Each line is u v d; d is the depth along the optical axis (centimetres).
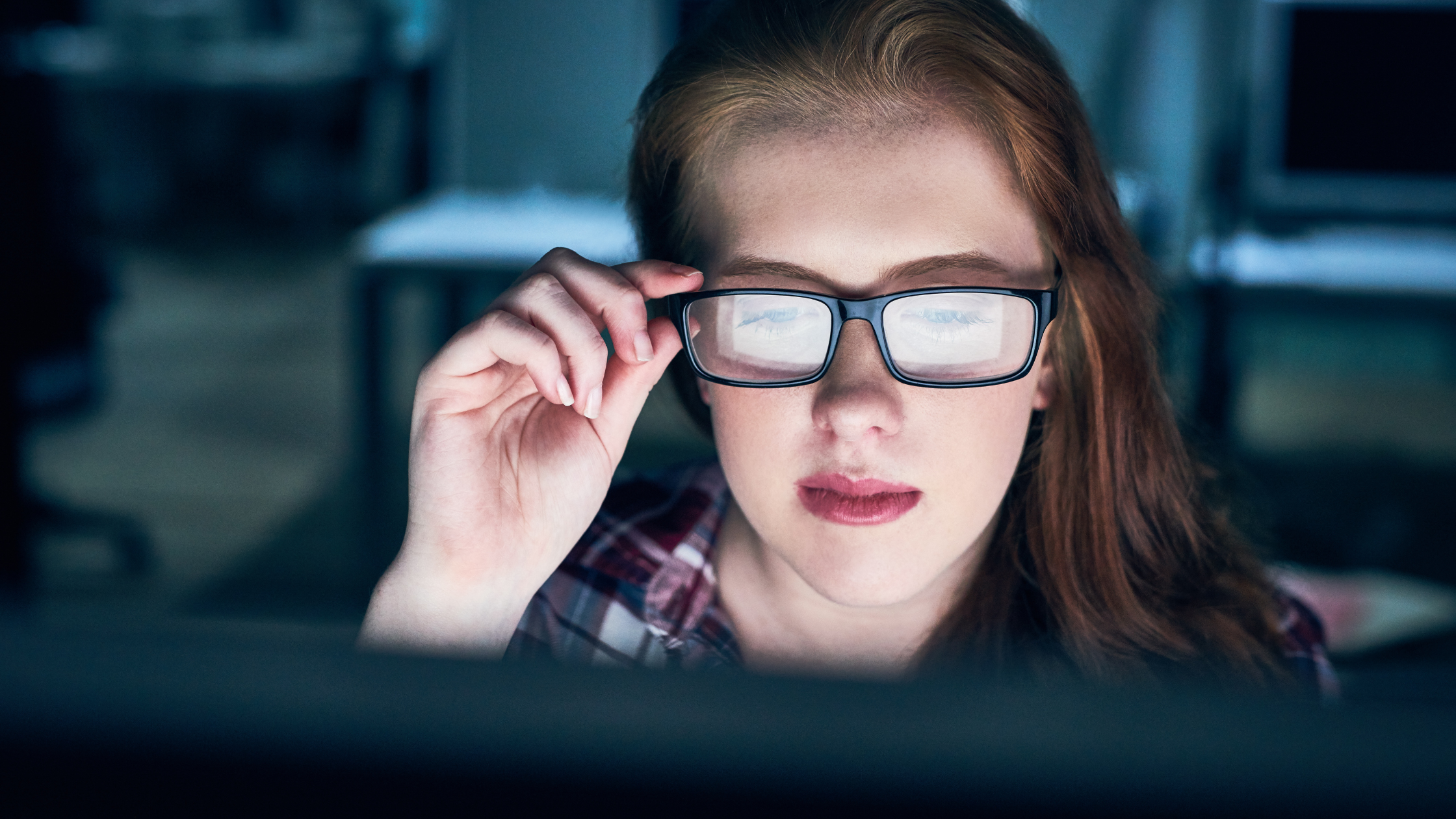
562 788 20
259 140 805
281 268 651
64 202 298
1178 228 373
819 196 74
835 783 20
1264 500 346
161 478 382
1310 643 102
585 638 96
